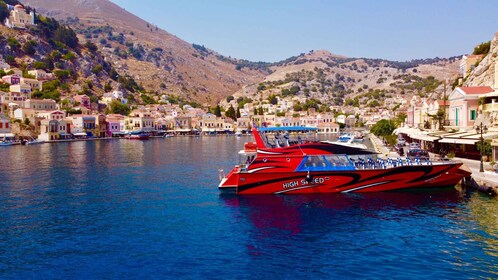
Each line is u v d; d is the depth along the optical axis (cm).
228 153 11500
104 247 3322
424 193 4862
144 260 3052
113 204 4788
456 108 8262
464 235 3400
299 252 3159
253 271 2841
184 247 3300
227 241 3425
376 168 4994
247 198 4941
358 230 3628
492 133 6194
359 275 2742
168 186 5953
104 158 10069
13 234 3656
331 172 4975
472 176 5006
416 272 2759
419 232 3512
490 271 2744
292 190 5044
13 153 11600
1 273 2855
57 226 3897
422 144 9644
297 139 5894
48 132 18412
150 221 4044
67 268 2928
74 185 6066
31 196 5259
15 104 19838
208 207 4562
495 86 7550
